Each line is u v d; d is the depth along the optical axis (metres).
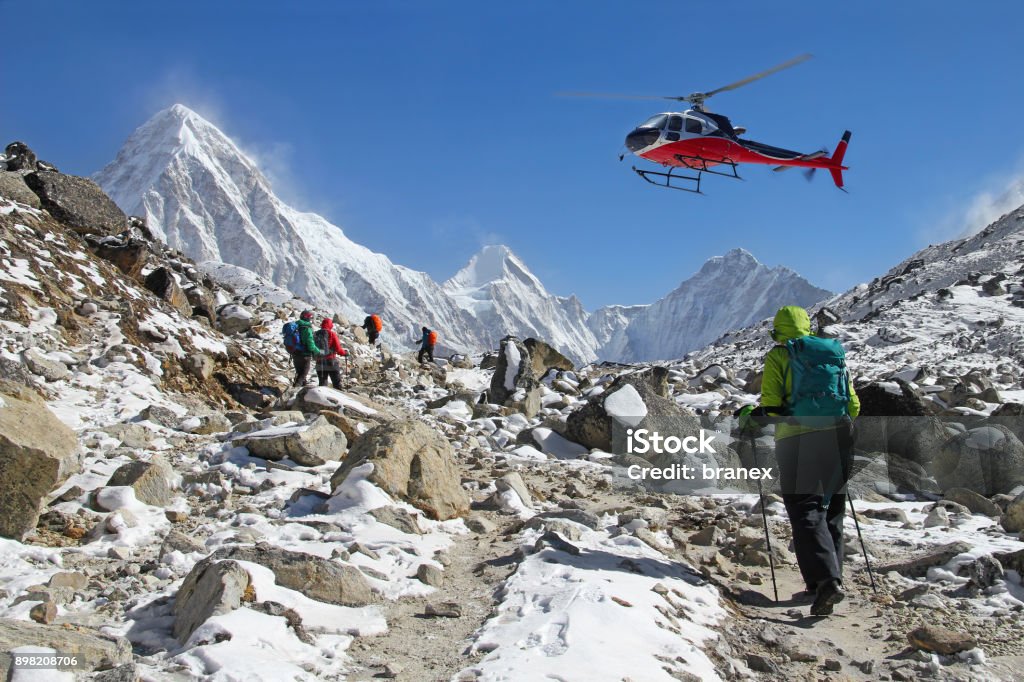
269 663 4.24
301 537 6.74
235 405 16.73
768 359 6.37
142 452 10.23
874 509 9.18
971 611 5.96
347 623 5.07
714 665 4.90
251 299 30.39
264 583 5.16
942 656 5.17
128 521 7.01
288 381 19.22
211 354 18.03
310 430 10.16
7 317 14.94
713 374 26.02
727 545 7.77
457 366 33.09
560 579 5.89
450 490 8.51
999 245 73.75
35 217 19.09
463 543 7.37
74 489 7.61
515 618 5.21
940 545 7.36
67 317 15.95
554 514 8.15
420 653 4.81
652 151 23.92
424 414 18.27
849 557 7.28
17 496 6.24
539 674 4.24
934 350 37.31
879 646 5.43
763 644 5.43
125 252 20.78
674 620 5.38
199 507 8.09
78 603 5.25
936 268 72.69
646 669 4.45
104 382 14.15
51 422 6.61
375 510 7.38
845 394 6.27
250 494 8.80
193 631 4.59
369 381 23.56
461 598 5.81
